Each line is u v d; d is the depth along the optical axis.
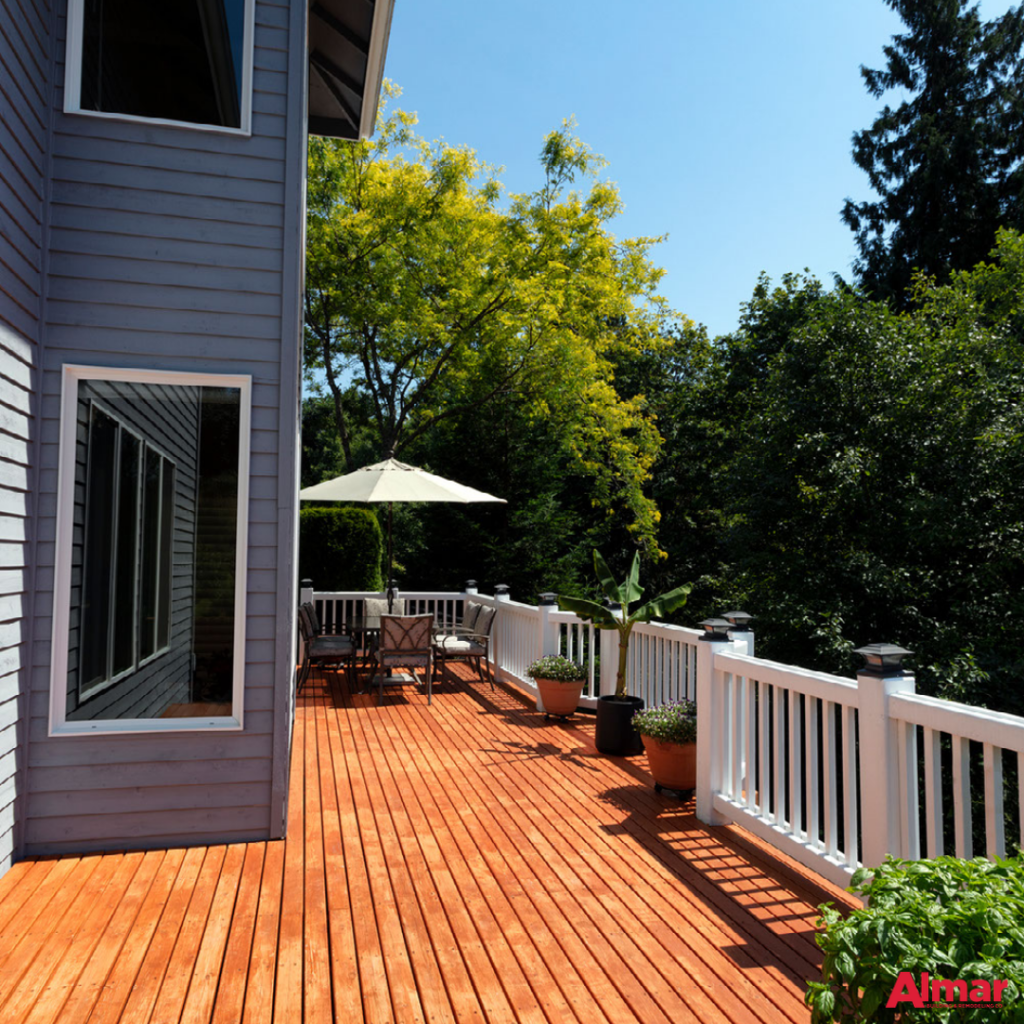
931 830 2.68
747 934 2.92
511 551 18.95
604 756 5.52
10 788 3.51
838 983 1.62
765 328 18.09
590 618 5.82
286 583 4.02
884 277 20.09
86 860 3.60
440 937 2.87
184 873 3.45
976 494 11.95
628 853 3.73
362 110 7.11
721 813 4.13
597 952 2.77
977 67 20.91
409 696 7.71
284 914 3.04
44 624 3.71
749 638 4.41
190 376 3.95
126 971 2.60
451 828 4.06
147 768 3.80
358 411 21.38
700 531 21.78
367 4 5.75
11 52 3.31
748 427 14.85
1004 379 12.91
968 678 10.61
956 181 19.73
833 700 3.18
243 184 4.06
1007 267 15.81
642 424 19.31
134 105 3.96
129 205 3.91
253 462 4.02
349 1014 2.37
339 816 4.24
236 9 4.12
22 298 3.52
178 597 3.93
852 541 13.02
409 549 20.38
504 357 16.95
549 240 16.61
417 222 15.72
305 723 6.51
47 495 3.74
